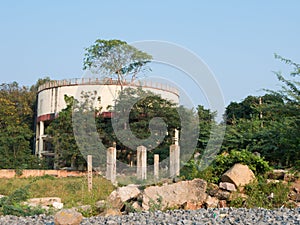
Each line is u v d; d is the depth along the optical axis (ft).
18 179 79.56
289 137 50.01
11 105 153.48
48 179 70.90
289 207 37.96
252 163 42.91
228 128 59.47
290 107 52.44
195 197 37.93
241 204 37.78
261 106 57.57
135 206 37.50
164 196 37.86
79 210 37.24
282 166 49.80
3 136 121.39
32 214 35.58
